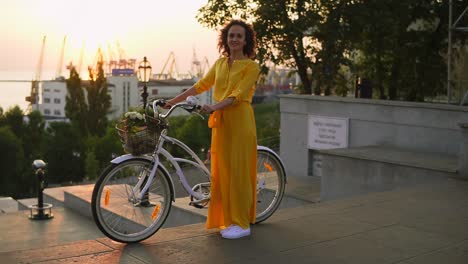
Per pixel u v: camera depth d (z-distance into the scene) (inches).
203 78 177.5
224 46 175.8
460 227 189.5
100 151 2284.7
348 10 642.2
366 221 196.2
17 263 143.3
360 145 404.5
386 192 254.1
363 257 154.8
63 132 2427.4
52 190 518.3
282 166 195.8
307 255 155.4
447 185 269.4
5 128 2225.6
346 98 413.4
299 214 206.5
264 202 195.9
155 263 145.8
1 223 397.1
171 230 179.8
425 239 174.1
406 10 662.5
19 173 2188.7
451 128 342.6
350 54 723.4
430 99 733.9
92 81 3112.7
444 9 668.1
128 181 169.2
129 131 159.3
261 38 685.9
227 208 171.3
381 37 681.6
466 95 489.7
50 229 382.3
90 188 466.3
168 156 170.1
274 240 169.3
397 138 377.4
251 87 167.0
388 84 754.8
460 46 613.3
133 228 167.9
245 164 168.2
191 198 175.8
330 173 353.7
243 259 150.6
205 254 154.0
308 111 445.4
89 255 150.9
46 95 6200.8
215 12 697.0
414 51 699.4
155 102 168.2
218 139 170.1
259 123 1852.9
